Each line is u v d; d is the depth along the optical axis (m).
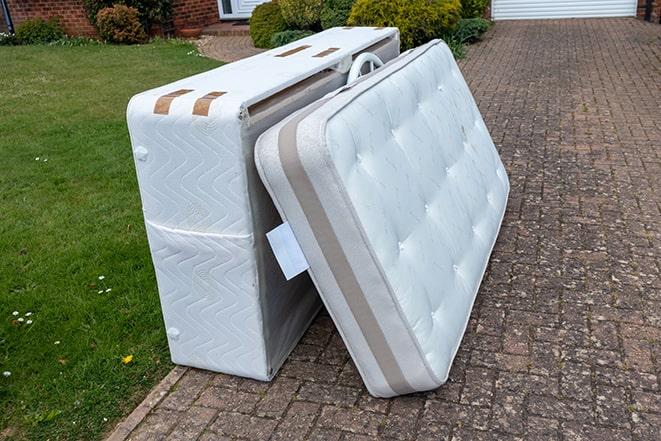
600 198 3.77
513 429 2.07
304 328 2.64
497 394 2.22
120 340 2.71
